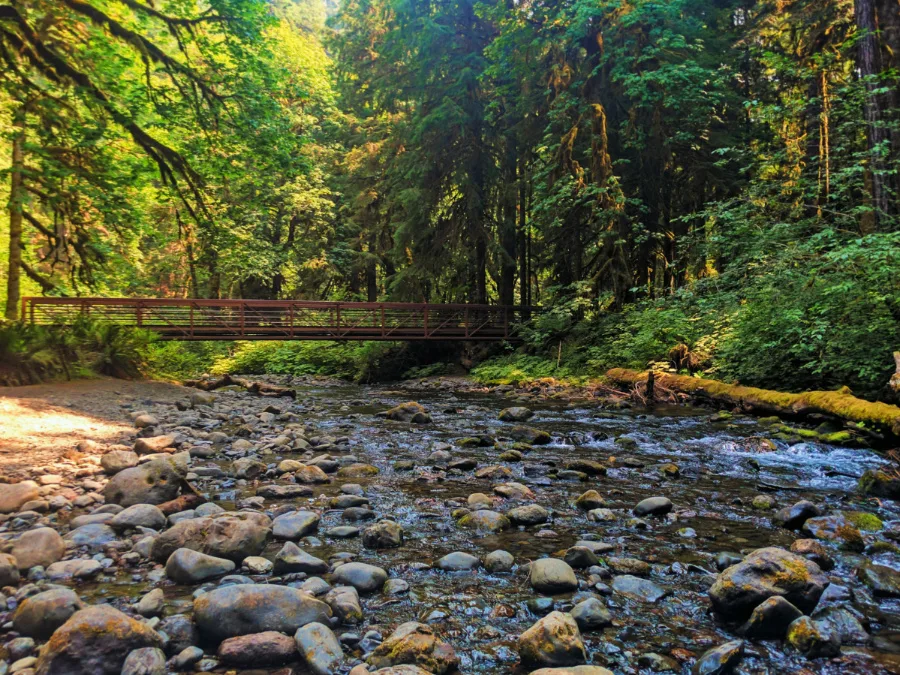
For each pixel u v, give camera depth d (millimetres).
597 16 15445
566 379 14422
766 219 10750
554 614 2260
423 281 20938
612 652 2182
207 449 5859
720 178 15539
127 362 11852
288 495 4383
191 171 11523
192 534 3080
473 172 18875
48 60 9750
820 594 2408
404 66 19922
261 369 25047
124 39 10336
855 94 10055
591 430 7789
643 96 14070
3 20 9203
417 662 2066
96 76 10633
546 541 3432
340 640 2240
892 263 7406
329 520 3816
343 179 24781
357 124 25531
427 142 18609
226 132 11438
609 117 15922
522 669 2086
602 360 14539
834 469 5336
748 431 7574
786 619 2270
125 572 2893
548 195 16422
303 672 2045
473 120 18500
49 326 10906
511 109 18422
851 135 10852
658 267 19094
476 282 20672
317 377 22375
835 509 4016
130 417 7641
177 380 13820
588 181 15773
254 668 2080
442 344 21719
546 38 15844
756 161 12852
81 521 3518
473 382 17281
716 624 2395
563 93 15438
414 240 19703
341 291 28891
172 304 17281
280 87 11953
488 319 19594
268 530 3342
